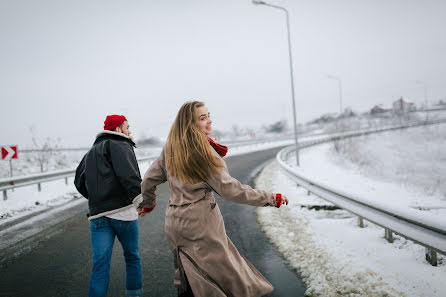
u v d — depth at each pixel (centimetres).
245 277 202
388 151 2984
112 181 247
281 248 418
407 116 7919
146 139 4059
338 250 391
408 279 303
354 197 410
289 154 2170
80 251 447
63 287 334
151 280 340
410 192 958
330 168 1628
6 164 1673
